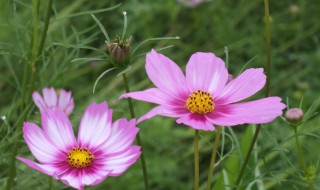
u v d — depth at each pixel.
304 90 0.98
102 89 1.02
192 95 0.53
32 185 0.74
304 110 0.93
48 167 0.53
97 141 0.54
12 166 0.61
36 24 0.62
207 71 0.55
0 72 1.00
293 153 0.83
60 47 0.69
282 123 0.90
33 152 0.53
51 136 0.54
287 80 1.07
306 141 0.84
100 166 0.53
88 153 0.53
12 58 1.01
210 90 0.54
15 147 0.61
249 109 0.52
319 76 1.09
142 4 1.11
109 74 1.08
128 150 0.52
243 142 0.66
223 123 0.51
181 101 0.53
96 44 1.11
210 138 0.92
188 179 0.96
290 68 1.11
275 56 1.10
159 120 0.91
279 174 0.81
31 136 0.53
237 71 1.11
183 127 0.99
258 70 0.54
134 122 0.53
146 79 0.98
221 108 0.53
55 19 0.64
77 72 0.99
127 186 0.85
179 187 0.90
